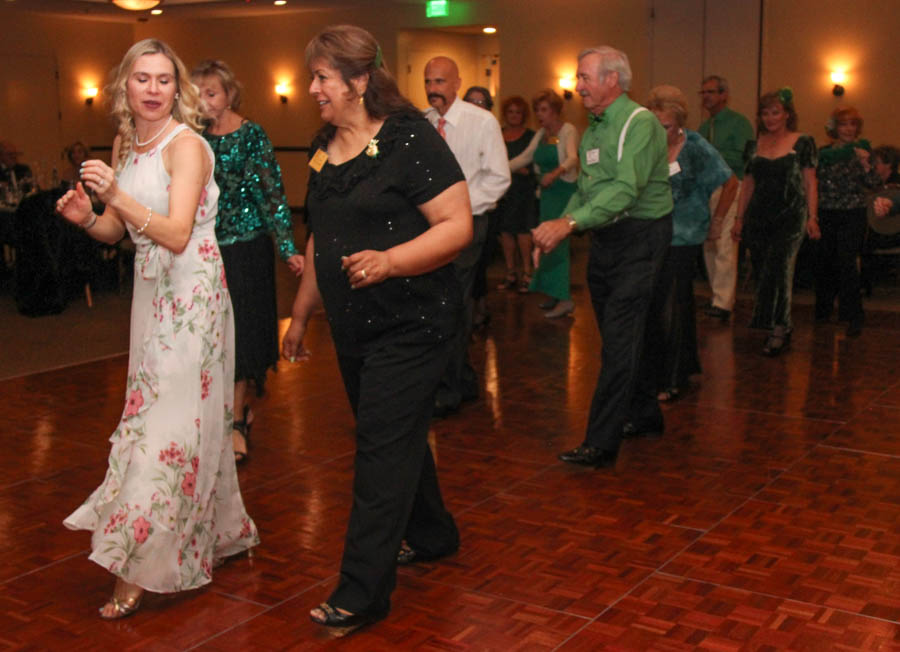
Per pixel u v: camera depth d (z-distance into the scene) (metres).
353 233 2.68
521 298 8.62
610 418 4.15
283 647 2.68
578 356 6.34
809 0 12.39
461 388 5.23
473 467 4.19
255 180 4.11
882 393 5.31
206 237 2.94
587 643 2.68
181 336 2.84
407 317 2.69
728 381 5.62
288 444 4.53
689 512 3.65
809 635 2.71
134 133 2.87
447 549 3.23
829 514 3.61
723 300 7.53
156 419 2.83
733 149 7.83
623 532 3.46
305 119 16.72
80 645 2.71
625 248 4.06
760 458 4.26
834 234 7.01
